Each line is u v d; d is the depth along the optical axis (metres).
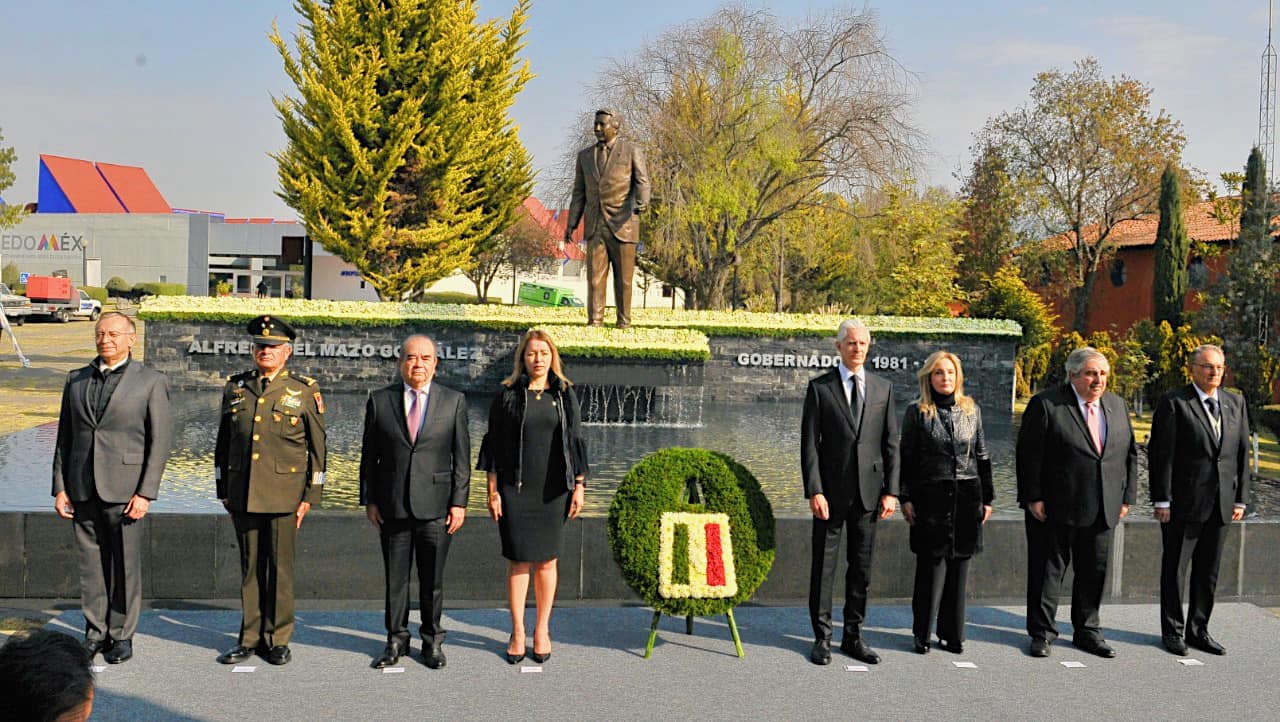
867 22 29.33
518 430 5.63
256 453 5.57
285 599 5.66
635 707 5.08
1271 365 19.84
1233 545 7.50
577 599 7.15
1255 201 21.62
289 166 26.78
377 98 25.92
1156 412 6.30
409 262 27.41
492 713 4.96
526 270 55.97
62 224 61.75
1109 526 6.01
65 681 1.83
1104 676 5.68
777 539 7.19
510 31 28.41
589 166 19.58
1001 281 27.03
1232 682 5.60
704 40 28.95
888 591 7.33
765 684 5.45
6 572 6.91
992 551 7.32
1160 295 31.98
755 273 37.31
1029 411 6.15
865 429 5.90
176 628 6.24
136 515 5.63
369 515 5.76
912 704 5.20
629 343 18.94
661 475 6.01
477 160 28.03
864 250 32.19
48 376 22.64
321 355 21.69
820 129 29.50
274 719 4.83
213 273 68.12
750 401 22.58
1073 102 36.94
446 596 7.09
